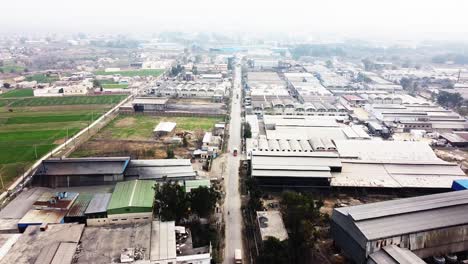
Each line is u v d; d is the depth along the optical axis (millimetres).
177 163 91562
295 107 151000
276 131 120188
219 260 61094
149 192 74250
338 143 107125
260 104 156750
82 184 82875
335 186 83438
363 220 59281
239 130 132625
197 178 91188
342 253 62750
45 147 111688
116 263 51875
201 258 54750
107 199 72000
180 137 122062
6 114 149875
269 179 84438
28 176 91125
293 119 133375
